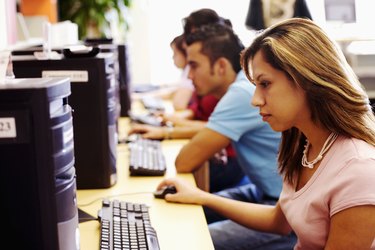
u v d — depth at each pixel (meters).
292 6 3.76
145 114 3.26
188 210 1.59
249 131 2.00
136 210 1.50
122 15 5.34
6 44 2.94
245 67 1.34
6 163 0.96
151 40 5.55
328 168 1.25
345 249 1.18
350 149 1.22
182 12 5.41
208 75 2.20
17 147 0.95
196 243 1.34
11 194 0.97
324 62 1.21
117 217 1.42
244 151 2.08
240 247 1.85
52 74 1.66
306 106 1.25
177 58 2.94
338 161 1.23
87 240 1.33
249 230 1.90
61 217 1.00
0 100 0.93
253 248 1.86
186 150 2.01
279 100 1.25
